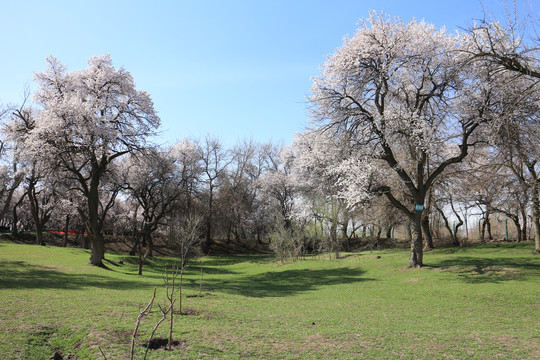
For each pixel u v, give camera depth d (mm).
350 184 21938
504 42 12828
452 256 26328
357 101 22750
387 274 22578
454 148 27625
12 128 29062
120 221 52438
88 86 29109
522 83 17062
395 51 20922
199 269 34688
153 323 9344
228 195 54531
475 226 51938
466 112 20000
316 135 23594
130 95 29938
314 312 12320
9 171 39531
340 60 21469
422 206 22547
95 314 9938
